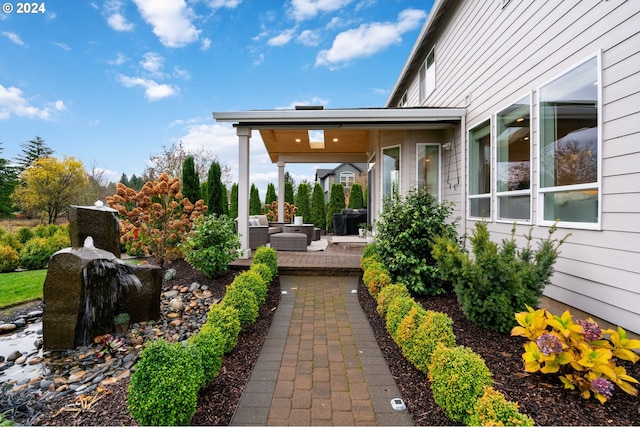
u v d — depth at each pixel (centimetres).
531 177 387
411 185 670
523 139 408
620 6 268
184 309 416
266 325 352
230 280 512
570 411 186
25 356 297
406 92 1007
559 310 344
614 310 276
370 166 992
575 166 320
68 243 754
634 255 258
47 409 207
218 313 277
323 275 573
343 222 1253
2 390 239
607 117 281
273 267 526
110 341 314
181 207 661
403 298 311
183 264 593
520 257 328
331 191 1466
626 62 263
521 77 411
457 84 618
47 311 307
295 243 788
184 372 177
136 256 741
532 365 205
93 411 203
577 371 201
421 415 197
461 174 592
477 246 312
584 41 307
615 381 187
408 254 432
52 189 1927
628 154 262
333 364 264
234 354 279
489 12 495
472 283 301
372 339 316
